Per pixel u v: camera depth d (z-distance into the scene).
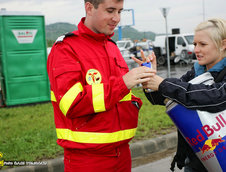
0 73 8.12
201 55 1.92
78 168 1.85
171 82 1.76
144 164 4.26
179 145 2.00
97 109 1.65
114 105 1.82
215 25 1.86
